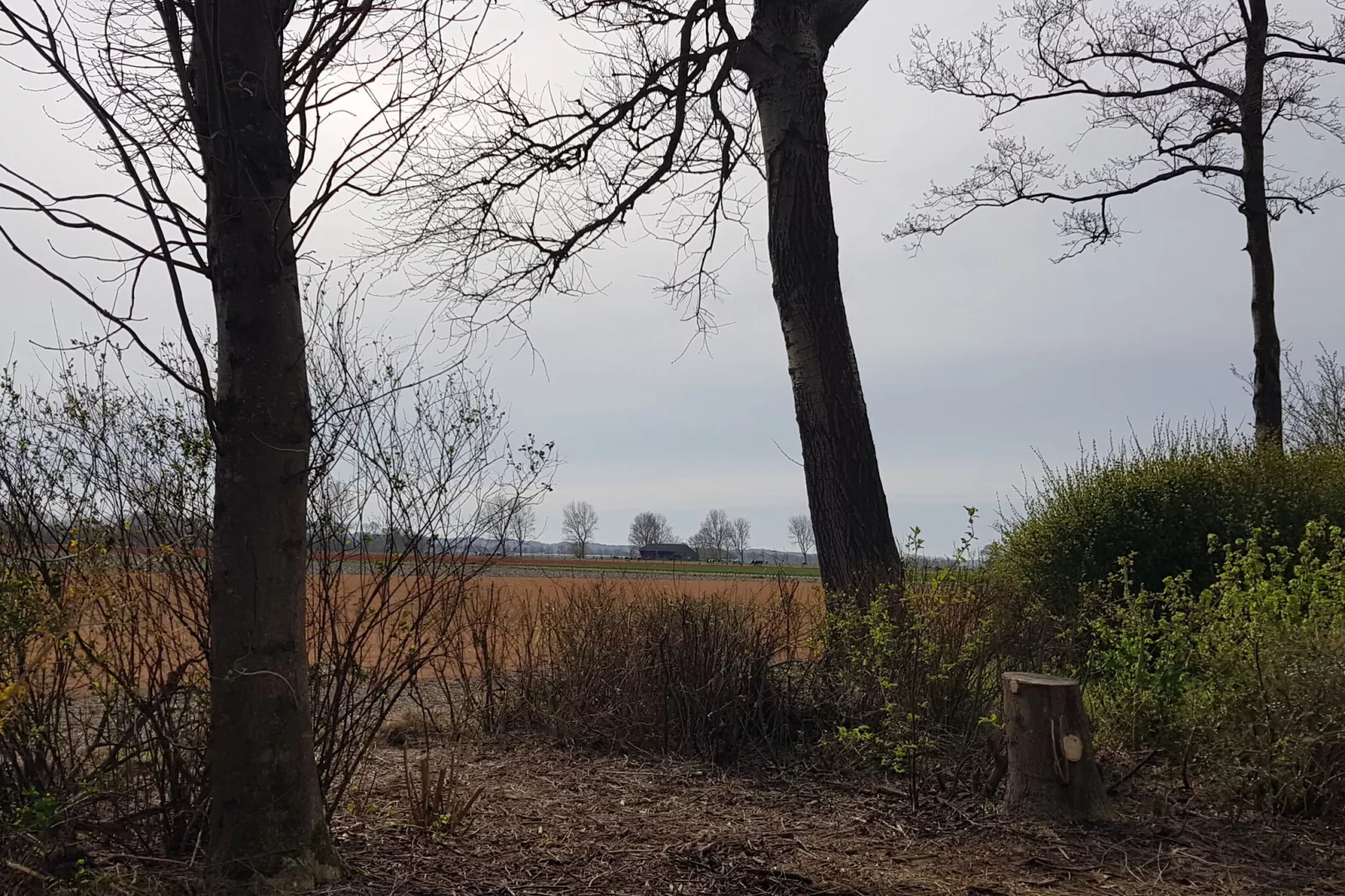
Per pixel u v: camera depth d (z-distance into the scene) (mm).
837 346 8555
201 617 4066
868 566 7891
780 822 5059
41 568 3883
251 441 3604
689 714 6633
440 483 4711
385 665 4734
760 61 8961
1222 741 5391
